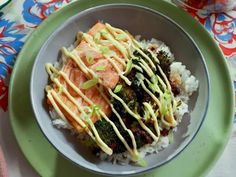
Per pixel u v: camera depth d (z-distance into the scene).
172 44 0.28
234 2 0.29
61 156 0.25
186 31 0.28
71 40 0.28
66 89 0.26
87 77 0.27
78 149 0.25
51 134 0.25
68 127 0.26
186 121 0.27
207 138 0.26
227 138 0.26
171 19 0.28
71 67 0.27
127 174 0.23
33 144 0.25
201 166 0.25
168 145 0.26
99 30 0.28
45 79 0.27
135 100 0.26
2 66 0.27
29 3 0.29
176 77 0.27
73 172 0.25
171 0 0.30
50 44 0.26
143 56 0.27
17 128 0.25
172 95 0.27
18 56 0.27
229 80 0.27
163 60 0.28
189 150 0.26
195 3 0.29
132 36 0.29
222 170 0.26
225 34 0.29
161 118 0.26
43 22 0.27
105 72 0.26
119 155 0.26
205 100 0.25
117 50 0.27
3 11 0.28
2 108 0.26
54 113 0.26
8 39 0.28
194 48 0.27
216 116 0.27
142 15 0.28
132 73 0.27
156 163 0.24
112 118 0.26
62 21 0.28
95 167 0.24
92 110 0.26
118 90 0.26
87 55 0.27
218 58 0.28
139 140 0.26
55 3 0.29
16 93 0.26
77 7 0.28
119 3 0.28
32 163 0.25
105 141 0.25
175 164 0.25
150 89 0.27
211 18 0.30
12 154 0.26
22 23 0.29
